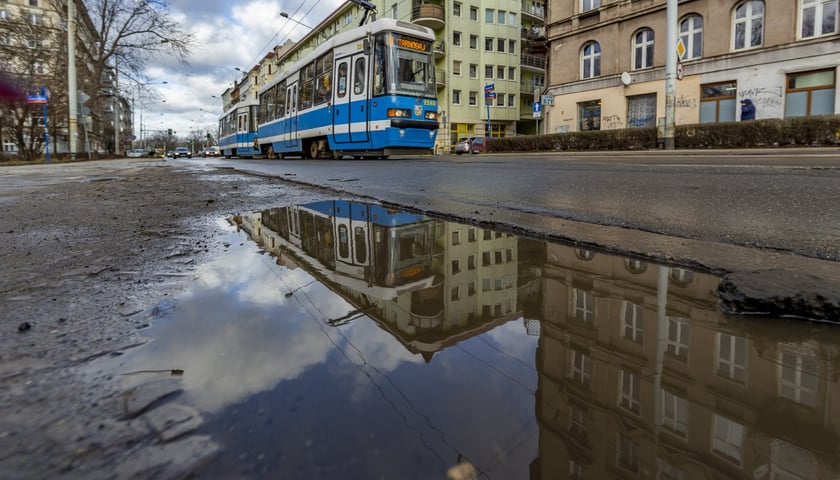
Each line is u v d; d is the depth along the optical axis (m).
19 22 25.50
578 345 1.10
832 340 1.12
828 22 15.54
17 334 1.16
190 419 0.79
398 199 4.25
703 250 2.05
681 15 18.84
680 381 0.92
